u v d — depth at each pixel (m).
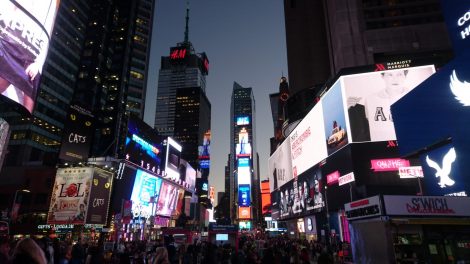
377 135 53.56
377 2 100.19
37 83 26.03
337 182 57.25
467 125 22.91
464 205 15.35
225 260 19.17
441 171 26.08
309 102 88.38
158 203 69.69
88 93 116.50
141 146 63.47
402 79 56.12
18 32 23.48
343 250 27.81
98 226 45.31
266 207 196.38
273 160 113.12
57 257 15.23
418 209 14.95
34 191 52.25
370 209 15.59
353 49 94.88
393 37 94.25
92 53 122.19
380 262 14.46
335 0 103.12
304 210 72.81
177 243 29.42
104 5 130.62
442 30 93.31
